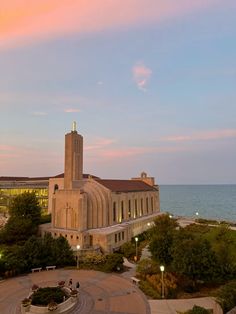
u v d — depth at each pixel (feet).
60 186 324.19
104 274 152.87
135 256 183.42
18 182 408.26
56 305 103.19
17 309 108.37
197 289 130.31
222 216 533.14
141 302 115.03
